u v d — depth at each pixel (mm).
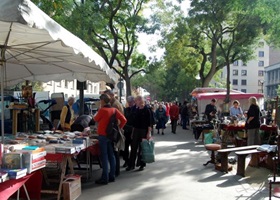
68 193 6090
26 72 10320
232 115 16109
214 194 6930
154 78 68312
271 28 15289
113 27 22359
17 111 10297
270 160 9109
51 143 6516
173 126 21203
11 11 3713
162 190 7203
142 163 9250
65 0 14586
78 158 8570
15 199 6219
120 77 24891
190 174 8789
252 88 112188
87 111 15336
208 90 28750
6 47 6188
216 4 21406
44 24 4219
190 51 32594
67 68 9695
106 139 7621
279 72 87625
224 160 9039
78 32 16219
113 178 7926
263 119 16969
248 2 12984
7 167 4367
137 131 9117
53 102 14352
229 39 29828
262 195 6820
